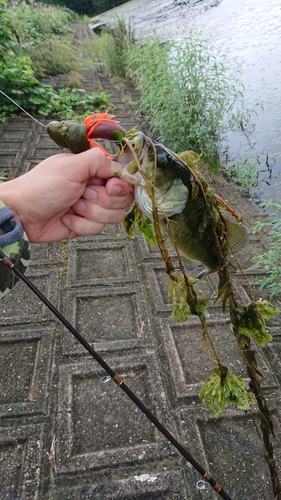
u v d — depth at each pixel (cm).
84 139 27
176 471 39
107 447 41
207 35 244
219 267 29
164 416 44
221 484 38
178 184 27
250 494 37
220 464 40
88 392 46
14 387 47
